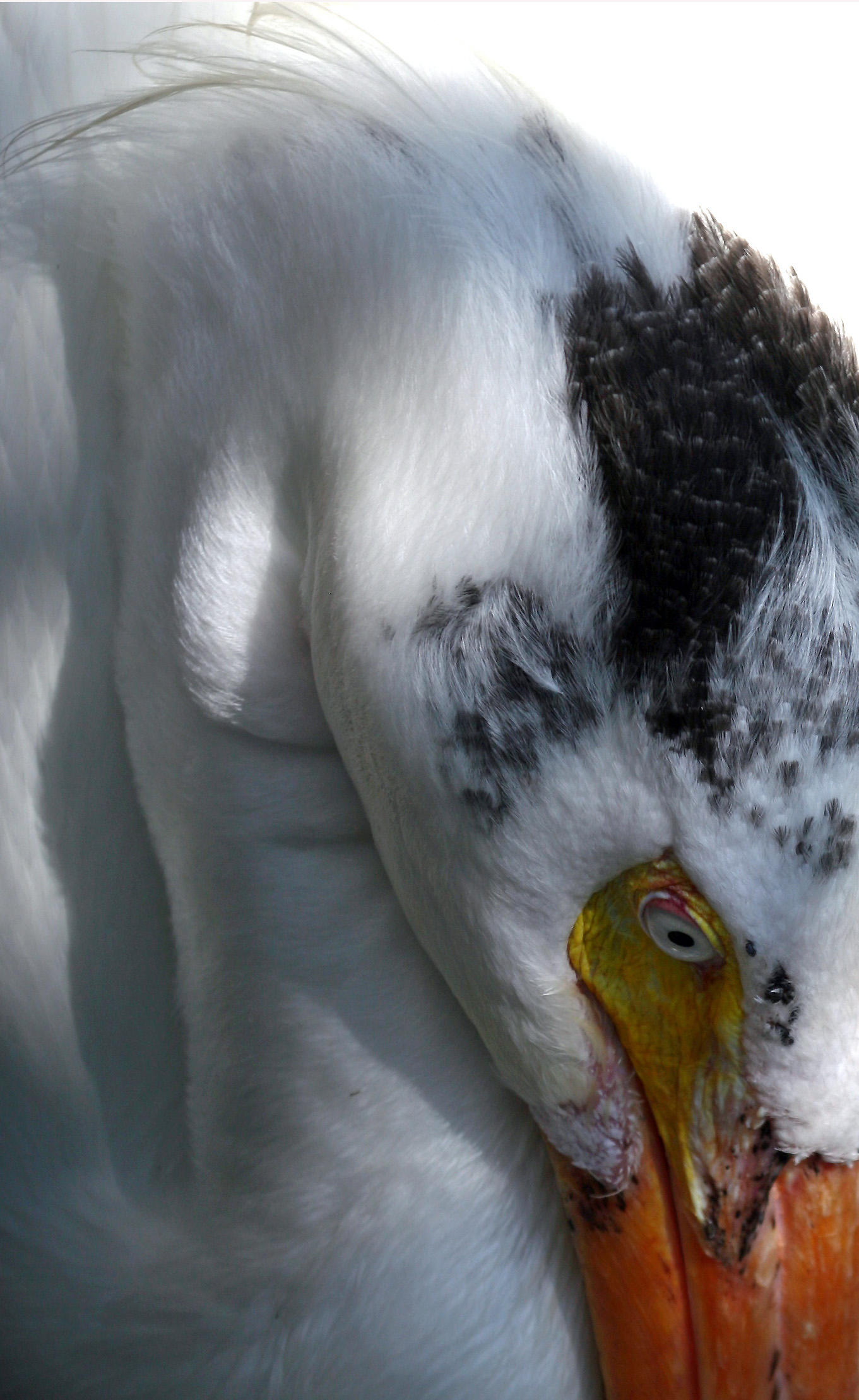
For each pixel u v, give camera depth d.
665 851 1.36
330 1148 1.45
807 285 1.37
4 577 1.47
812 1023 1.36
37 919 1.49
